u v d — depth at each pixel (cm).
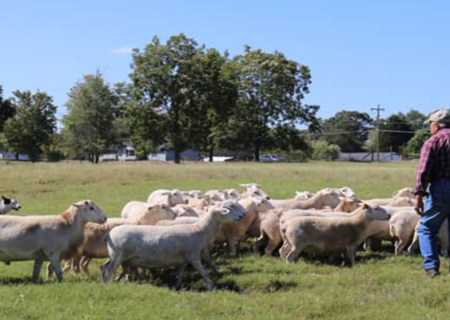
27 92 9588
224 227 1513
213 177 4122
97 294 1005
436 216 1095
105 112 8494
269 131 9662
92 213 1211
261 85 9681
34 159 9681
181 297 1017
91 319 881
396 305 969
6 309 928
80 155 9556
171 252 1146
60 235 1159
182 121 8562
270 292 1110
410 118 17200
